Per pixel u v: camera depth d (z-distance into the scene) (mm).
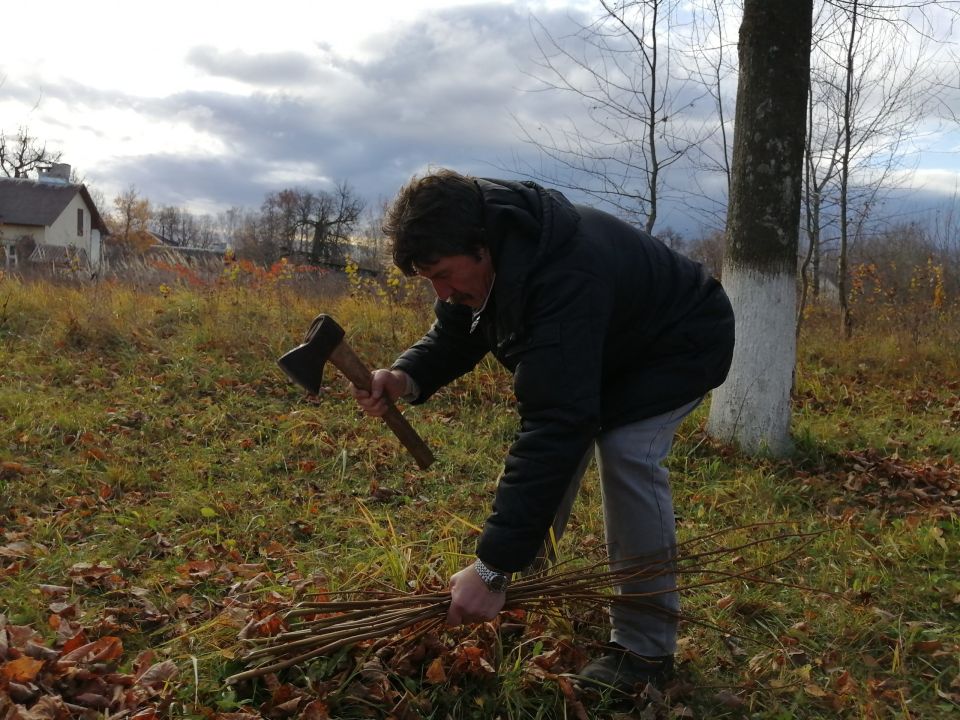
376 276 11070
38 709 2076
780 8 5027
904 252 15016
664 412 2402
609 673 2494
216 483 4293
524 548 2105
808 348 8984
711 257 11914
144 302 8000
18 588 2943
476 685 2451
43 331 6965
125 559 3301
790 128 5121
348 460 4781
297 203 40531
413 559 3191
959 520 4090
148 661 2479
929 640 2922
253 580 2990
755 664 2723
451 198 2021
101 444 4719
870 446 5594
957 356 8805
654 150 7594
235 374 6324
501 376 6457
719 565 3463
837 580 3381
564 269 2045
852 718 2496
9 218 41156
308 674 2381
